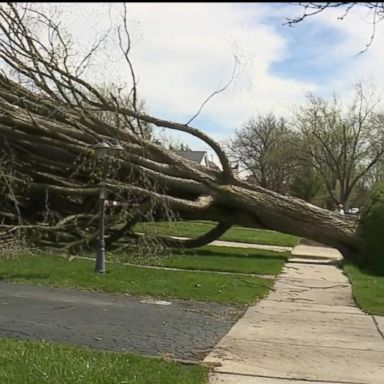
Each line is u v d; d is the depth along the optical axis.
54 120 17.22
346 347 7.61
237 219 18.78
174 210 17.84
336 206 62.56
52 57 16.56
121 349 6.96
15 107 16.92
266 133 78.38
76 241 16.55
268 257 19.09
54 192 17.23
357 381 6.10
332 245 18.31
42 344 6.72
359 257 17.58
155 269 14.32
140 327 8.30
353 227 18.03
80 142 17.14
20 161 17.48
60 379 5.41
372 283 14.01
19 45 16.23
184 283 12.36
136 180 17.58
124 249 17.28
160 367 6.09
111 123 18.03
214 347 7.31
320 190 66.69
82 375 5.54
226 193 18.03
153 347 7.17
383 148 61.31
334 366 6.66
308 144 63.88
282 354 7.11
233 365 6.51
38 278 12.14
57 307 9.45
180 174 18.05
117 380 5.49
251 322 9.09
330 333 8.47
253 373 6.24
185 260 16.73
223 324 8.84
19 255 14.92
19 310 9.04
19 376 5.45
